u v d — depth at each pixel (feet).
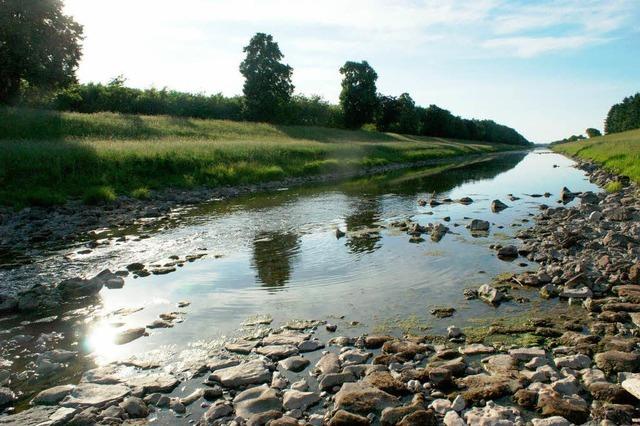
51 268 37.14
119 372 20.52
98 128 126.82
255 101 243.60
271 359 21.42
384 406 17.15
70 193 70.03
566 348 21.31
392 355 21.06
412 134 362.33
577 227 47.03
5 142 86.74
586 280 29.43
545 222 52.60
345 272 35.12
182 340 23.68
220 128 182.50
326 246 43.65
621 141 194.08
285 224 55.01
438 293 29.96
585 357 20.07
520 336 23.18
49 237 48.70
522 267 35.14
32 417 16.94
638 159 96.32
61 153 79.00
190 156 97.96
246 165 106.42
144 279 34.06
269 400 17.62
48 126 116.26
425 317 26.03
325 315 26.71
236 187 92.48
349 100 312.50
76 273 35.78
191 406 17.75
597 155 147.02
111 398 18.16
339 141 210.38
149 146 101.65
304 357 21.59
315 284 32.45
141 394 18.56
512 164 177.17
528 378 18.88
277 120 253.85
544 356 20.77
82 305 28.91
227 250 42.65
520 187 93.50
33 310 28.12
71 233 50.55
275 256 40.29
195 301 29.45
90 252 42.22
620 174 93.30
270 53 248.52
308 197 80.28
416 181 109.19
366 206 68.90
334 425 16.05
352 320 25.86
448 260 37.76
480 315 26.05
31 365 21.33
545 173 128.36
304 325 25.21
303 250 42.29
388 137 281.13
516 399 17.35
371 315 26.53
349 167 140.26
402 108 356.18
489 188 92.43
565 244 39.37
